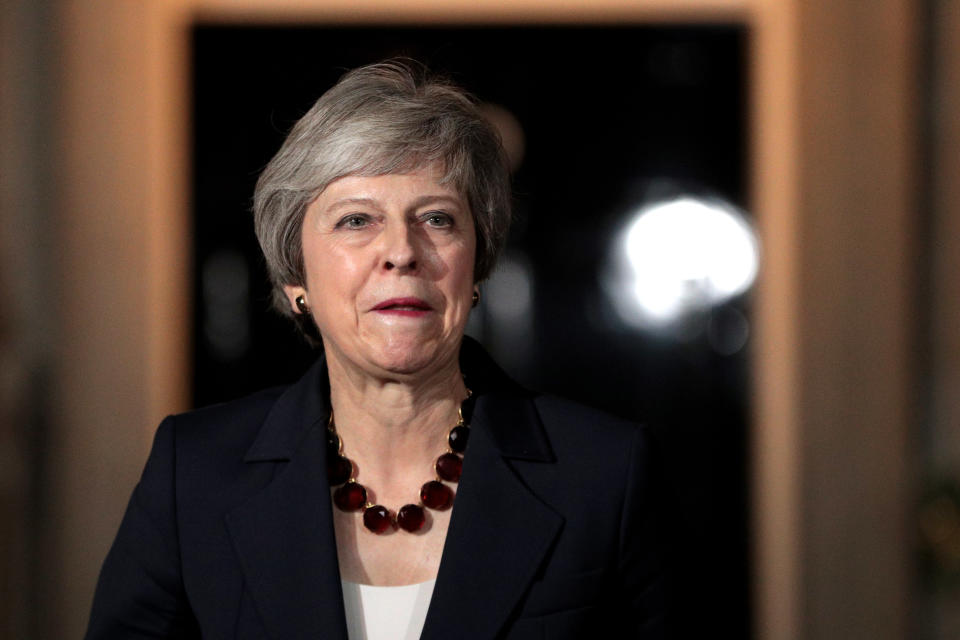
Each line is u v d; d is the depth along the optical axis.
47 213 5.73
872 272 5.82
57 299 5.74
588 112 6.48
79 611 5.70
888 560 5.80
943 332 5.73
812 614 5.88
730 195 6.41
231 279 6.34
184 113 6.24
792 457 5.96
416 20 6.43
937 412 5.74
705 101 6.44
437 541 2.29
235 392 6.33
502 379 2.52
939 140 5.75
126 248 5.79
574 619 2.19
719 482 6.38
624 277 6.49
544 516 2.24
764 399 6.19
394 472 2.34
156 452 2.41
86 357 5.77
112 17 5.78
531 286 6.50
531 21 6.45
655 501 2.33
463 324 2.25
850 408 5.84
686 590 2.38
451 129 2.17
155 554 2.30
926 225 5.78
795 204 5.94
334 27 6.41
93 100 5.78
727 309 6.40
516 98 6.49
